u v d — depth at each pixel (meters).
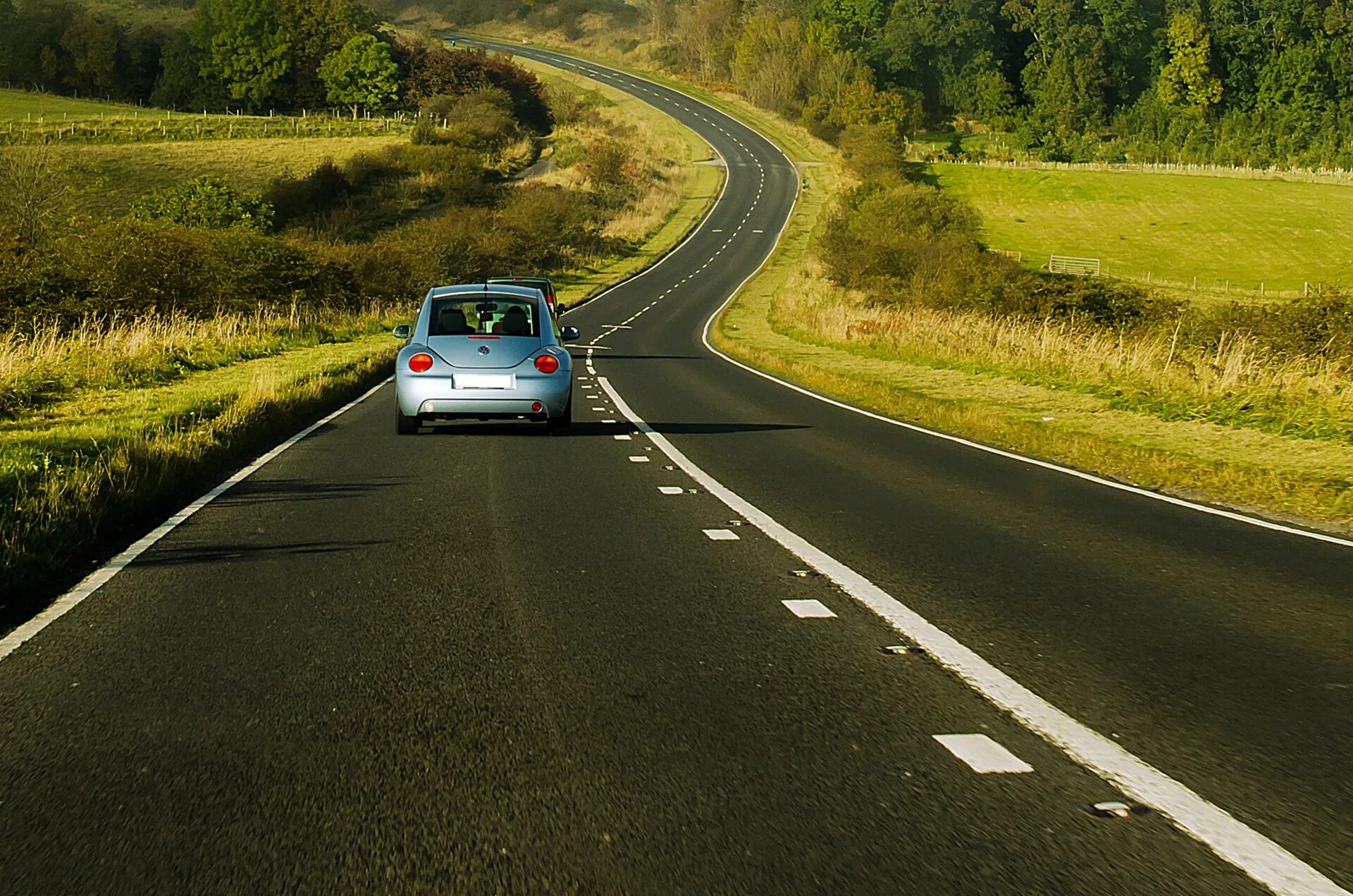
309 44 135.62
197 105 136.25
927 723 4.80
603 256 85.12
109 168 89.50
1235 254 84.69
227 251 34.69
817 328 41.50
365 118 128.88
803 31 166.25
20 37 141.25
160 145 101.12
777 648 5.87
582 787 4.07
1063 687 5.32
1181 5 152.88
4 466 9.74
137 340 23.59
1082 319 32.53
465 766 4.26
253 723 4.71
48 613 6.44
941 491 11.38
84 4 174.00
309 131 113.94
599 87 162.50
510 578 7.35
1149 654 5.91
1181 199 101.44
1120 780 4.20
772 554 8.19
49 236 40.22
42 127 105.44
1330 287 26.23
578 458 13.23
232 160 96.62
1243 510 10.77
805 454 13.99
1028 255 84.31
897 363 28.95
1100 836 3.71
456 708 4.92
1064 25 157.25
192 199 64.12
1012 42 165.88
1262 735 4.72
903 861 3.50
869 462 13.42
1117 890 3.33
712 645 5.91
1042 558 8.30
